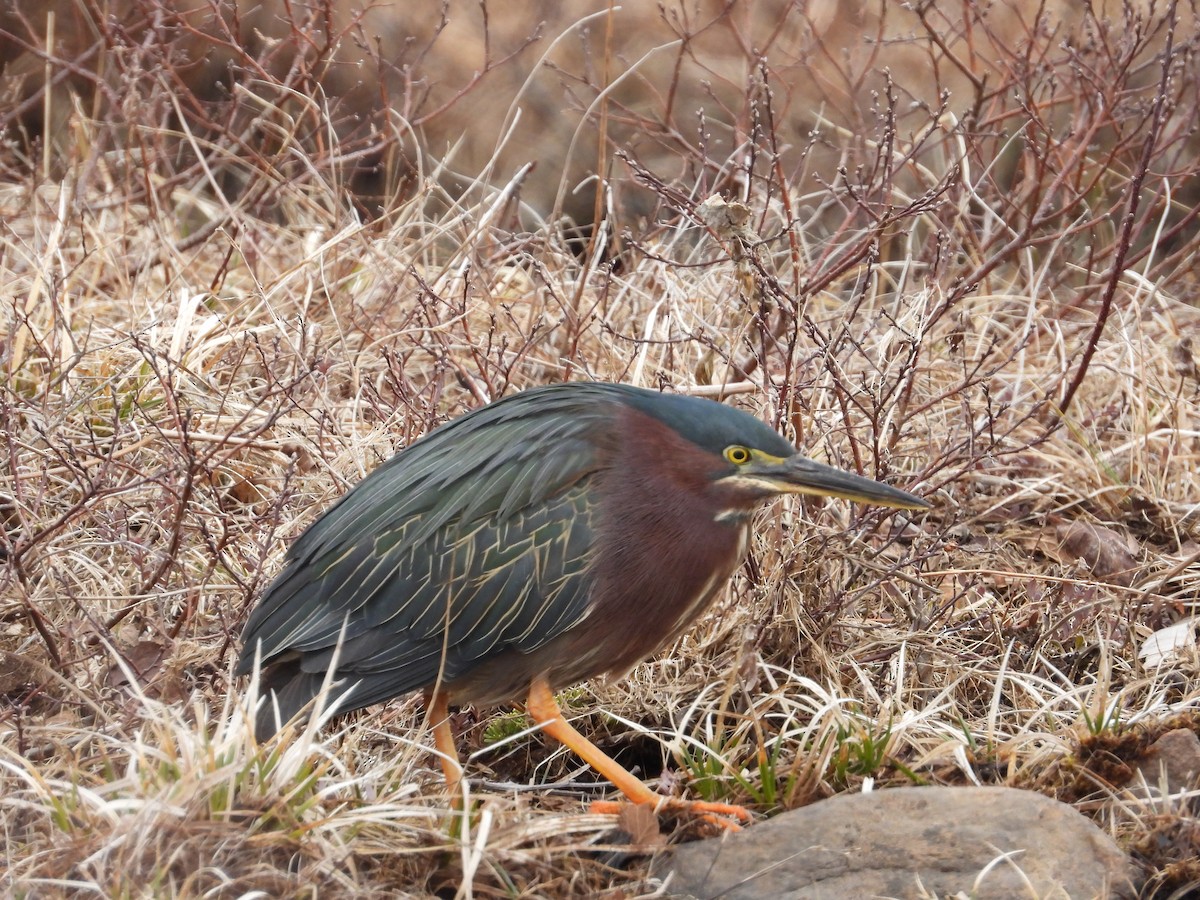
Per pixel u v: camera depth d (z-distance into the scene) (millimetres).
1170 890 6961
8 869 6793
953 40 17391
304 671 7809
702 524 7863
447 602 7648
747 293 10148
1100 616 9859
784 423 9945
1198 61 15602
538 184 18125
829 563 9500
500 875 7039
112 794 7328
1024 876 6668
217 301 12703
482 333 12625
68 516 9016
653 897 6938
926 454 11406
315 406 11031
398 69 15711
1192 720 7988
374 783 7879
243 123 16594
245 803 7035
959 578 10305
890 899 6766
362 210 14695
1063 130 16062
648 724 9125
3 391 10109
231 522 10031
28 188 14258
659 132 16547
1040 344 13383
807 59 17094
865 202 11320
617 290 12852
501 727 9164
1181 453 11688
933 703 8547
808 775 7789
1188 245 13773
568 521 7758
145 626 9383
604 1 19875
